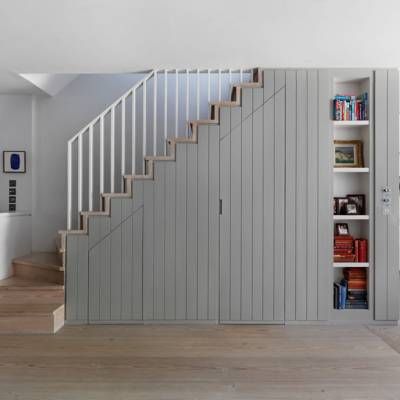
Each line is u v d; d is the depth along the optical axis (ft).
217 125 14.30
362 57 13.42
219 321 14.34
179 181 14.33
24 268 15.89
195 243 14.32
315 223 14.30
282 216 14.30
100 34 11.65
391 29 11.48
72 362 11.04
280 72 14.29
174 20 10.93
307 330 13.73
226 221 14.30
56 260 15.94
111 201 14.34
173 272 14.34
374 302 14.35
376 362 11.05
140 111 17.87
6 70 14.38
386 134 14.33
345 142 14.90
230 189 14.29
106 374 10.30
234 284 14.32
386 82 14.30
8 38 11.83
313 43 12.34
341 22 11.10
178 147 14.30
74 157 18.16
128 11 10.47
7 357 11.39
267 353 11.69
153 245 14.32
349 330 13.73
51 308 13.76
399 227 14.51
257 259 14.29
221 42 12.25
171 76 17.67
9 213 15.99
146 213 14.33
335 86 15.21
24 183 17.95
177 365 10.85
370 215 14.34
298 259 14.28
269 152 14.28
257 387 9.59
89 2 10.07
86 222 14.38
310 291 14.30
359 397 9.11
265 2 10.14
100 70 14.56
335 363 10.98
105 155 17.99
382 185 14.34
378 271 14.34
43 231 18.16
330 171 14.30
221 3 10.17
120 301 14.33
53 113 18.22
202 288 14.32
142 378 10.07
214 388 9.54
